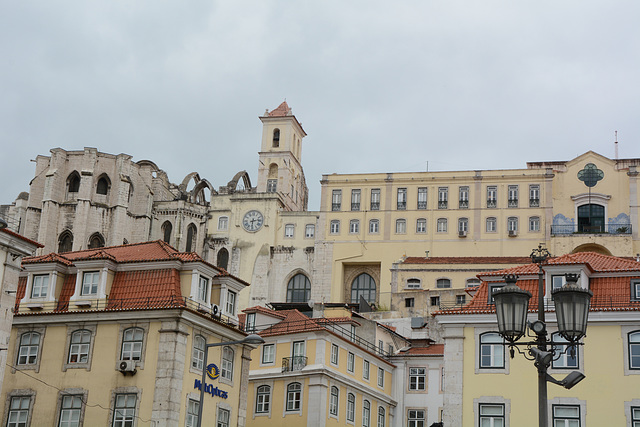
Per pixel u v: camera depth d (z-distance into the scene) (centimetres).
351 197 10712
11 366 4828
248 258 10788
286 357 6094
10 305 3881
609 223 9969
